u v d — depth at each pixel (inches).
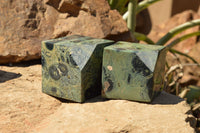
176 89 22.9
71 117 15.8
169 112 16.2
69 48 16.5
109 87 16.8
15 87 18.1
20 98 17.1
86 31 22.0
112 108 16.3
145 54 16.2
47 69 17.2
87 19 22.3
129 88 16.5
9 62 21.3
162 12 48.0
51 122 15.7
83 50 16.7
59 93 17.2
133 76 16.3
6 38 21.3
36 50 21.4
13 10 22.2
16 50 21.1
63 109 16.6
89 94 17.1
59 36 22.1
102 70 16.8
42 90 17.8
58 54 16.8
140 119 15.6
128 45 17.3
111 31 22.1
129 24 24.3
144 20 50.3
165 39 26.8
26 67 20.9
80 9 22.6
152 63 16.0
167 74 22.2
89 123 15.4
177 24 44.8
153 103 16.9
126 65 16.3
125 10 27.2
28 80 19.1
